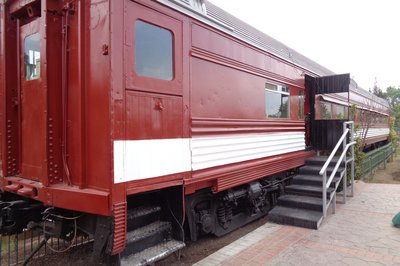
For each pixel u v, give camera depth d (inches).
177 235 169.3
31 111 160.7
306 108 365.1
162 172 155.3
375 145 812.6
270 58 270.4
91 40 136.9
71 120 146.6
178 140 166.2
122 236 133.2
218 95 201.3
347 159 315.0
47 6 144.3
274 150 272.4
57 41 148.5
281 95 293.3
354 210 273.1
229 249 191.3
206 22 189.5
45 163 145.3
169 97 161.2
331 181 259.3
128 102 138.4
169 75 163.2
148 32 151.1
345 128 304.2
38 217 166.6
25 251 209.2
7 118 171.9
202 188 191.6
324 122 360.5
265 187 274.2
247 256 180.7
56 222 152.3
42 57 146.4
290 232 221.8
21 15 169.3
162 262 190.5
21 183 159.5
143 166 144.8
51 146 146.7
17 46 172.4
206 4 210.5
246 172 229.1
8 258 193.0
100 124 133.5
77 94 143.7
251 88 239.6
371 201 303.9
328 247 192.7
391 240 203.0
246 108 232.2
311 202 256.8
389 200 307.1
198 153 181.3
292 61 315.6
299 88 332.5
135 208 165.8
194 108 179.8
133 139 140.0
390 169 628.7
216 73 199.9
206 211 208.5
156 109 153.0
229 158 210.5
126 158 136.5
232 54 216.4
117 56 133.2
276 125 277.3
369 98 692.1
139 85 144.1
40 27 151.8
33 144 159.6
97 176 134.7
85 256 197.9
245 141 229.5
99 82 133.9
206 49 190.7
